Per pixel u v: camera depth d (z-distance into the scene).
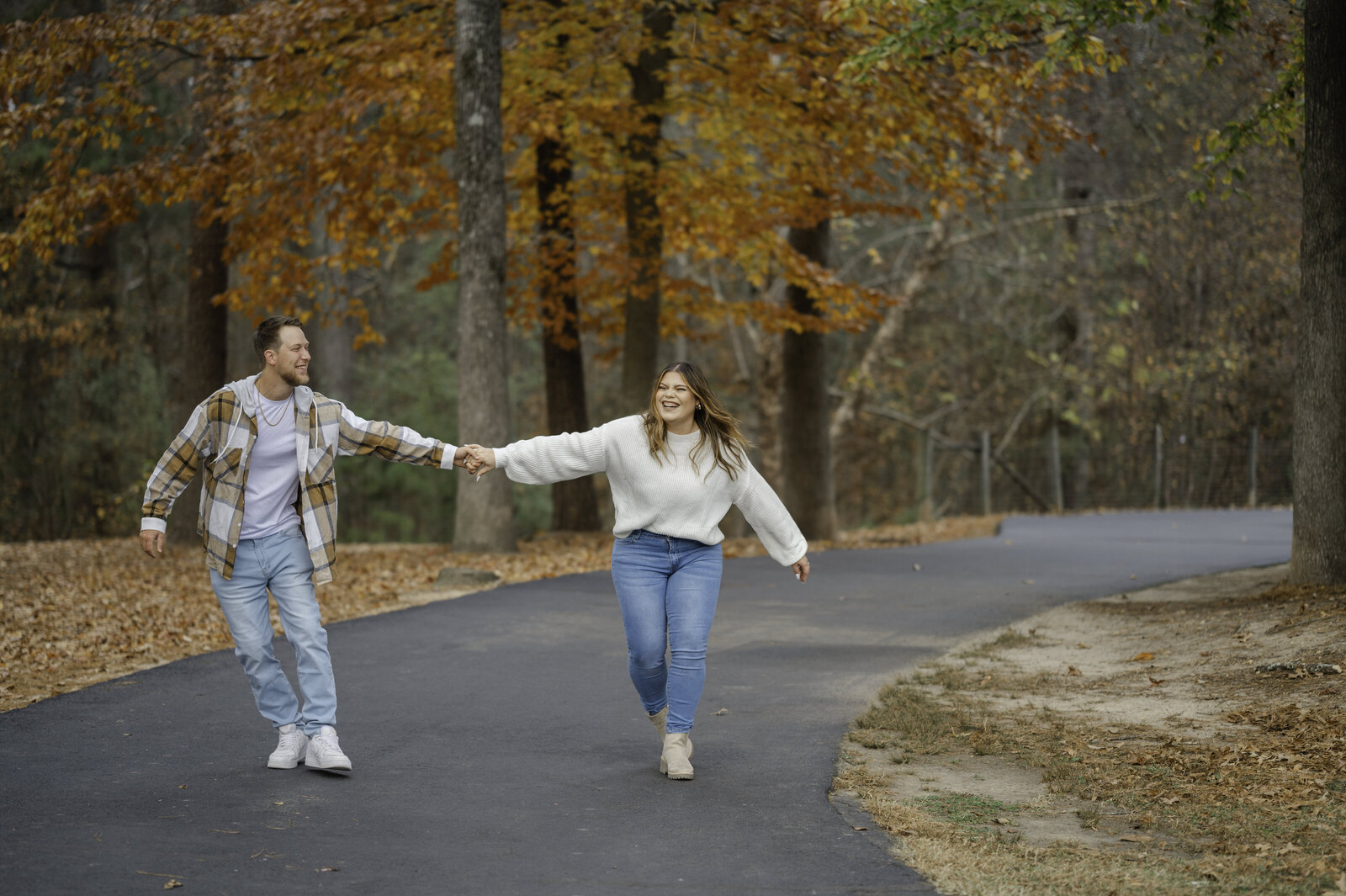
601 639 8.88
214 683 7.11
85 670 7.75
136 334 26.70
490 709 6.62
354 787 5.03
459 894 3.79
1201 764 5.37
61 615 10.45
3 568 15.09
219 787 4.96
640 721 6.38
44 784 4.97
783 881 3.94
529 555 15.50
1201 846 4.28
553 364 20.28
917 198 25.56
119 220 16.47
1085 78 16.64
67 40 15.11
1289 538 18.20
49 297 24.89
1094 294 29.77
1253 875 3.93
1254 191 23.62
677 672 5.21
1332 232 9.11
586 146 18.83
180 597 12.00
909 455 37.75
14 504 24.64
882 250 33.47
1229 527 20.97
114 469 24.94
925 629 9.47
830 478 19.33
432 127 17.75
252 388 5.10
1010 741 5.92
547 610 10.23
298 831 4.41
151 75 16.50
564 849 4.27
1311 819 4.54
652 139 18.14
